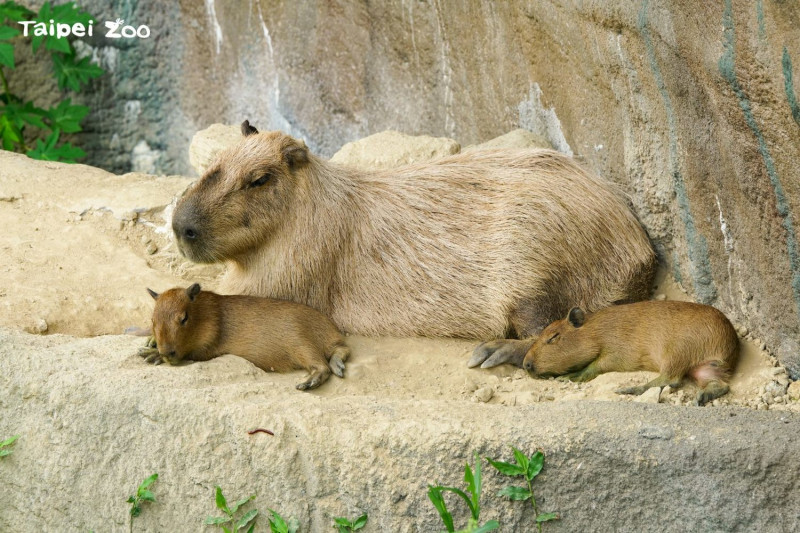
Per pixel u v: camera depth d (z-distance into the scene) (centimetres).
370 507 974
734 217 1160
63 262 1433
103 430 1062
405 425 978
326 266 1286
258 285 1291
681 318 1141
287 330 1180
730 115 1093
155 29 2395
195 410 1026
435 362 1227
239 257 1293
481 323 1277
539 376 1191
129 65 2431
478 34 1700
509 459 957
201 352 1171
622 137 1365
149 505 1038
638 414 979
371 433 978
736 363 1152
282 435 995
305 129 2197
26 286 1349
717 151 1147
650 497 950
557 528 962
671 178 1265
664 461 942
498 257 1272
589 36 1365
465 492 958
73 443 1078
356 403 1030
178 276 1463
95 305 1336
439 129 1881
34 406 1106
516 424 971
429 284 1284
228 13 2272
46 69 2456
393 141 1628
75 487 1076
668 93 1218
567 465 954
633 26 1240
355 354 1231
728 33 1043
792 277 1091
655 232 1330
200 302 1171
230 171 1252
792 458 927
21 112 2361
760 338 1179
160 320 1127
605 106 1394
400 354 1241
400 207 1316
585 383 1169
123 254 1477
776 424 958
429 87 1881
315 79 2139
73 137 2483
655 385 1120
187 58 2383
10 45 2281
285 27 2167
